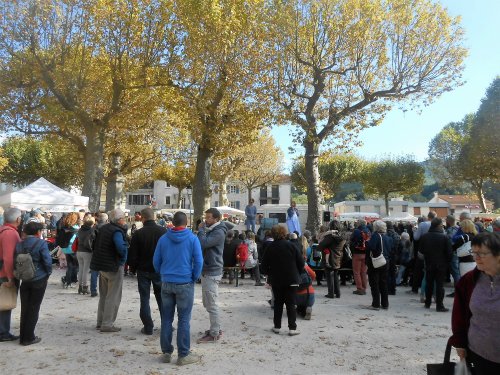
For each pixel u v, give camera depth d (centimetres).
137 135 2700
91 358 526
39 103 2002
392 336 644
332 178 5034
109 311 644
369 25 1830
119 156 2750
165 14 1717
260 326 700
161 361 517
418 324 724
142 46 1766
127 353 547
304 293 748
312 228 1920
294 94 1930
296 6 1834
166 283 518
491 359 281
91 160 1905
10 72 1828
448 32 1877
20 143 4450
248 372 482
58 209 1791
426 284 865
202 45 1703
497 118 3388
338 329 684
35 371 480
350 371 489
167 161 3144
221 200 3847
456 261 978
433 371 313
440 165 4759
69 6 1733
